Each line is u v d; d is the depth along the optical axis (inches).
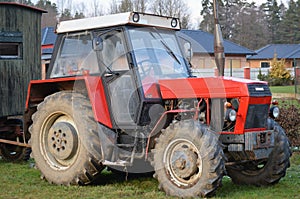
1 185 247.8
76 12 1643.7
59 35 265.9
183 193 215.3
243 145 224.5
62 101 250.5
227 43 1568.7
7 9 370.0
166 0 1488.7
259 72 1450.5
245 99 222.8
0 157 345.7
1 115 358.9
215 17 388.5
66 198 219.0
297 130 358.6
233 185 251.0
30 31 387.2
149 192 228.1
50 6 1724.9
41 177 258.1
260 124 232.8
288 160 242.1
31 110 277.0
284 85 1406.3
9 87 367.9
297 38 2891.2
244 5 2714.1
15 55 377.1
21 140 332.8
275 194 227.6
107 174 278.1
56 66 266.1
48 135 255.3
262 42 2706.7
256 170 248.4
